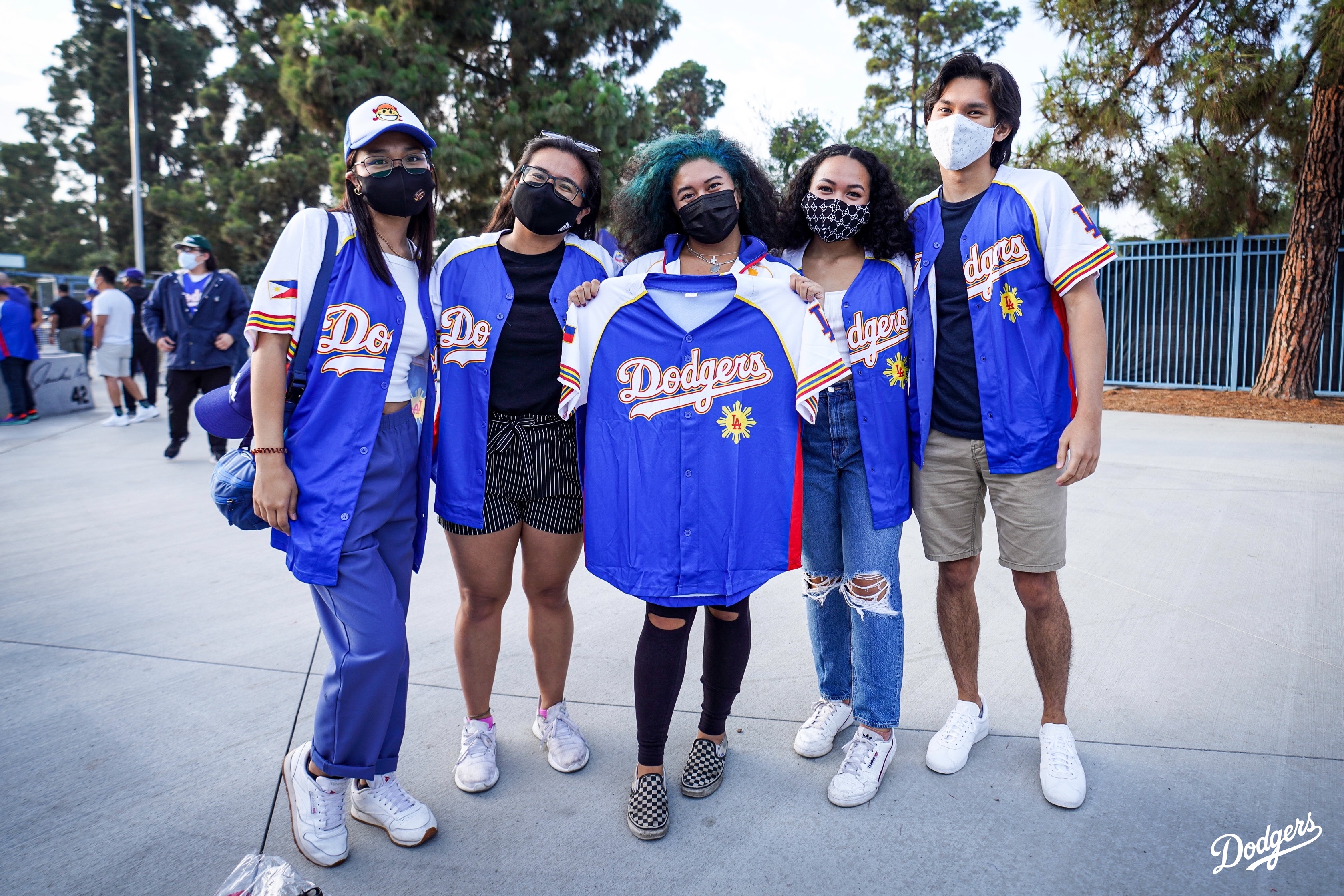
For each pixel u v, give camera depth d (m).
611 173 16.42
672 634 2.32
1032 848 2.15
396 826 2.21
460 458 2.38
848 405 2.46
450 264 2.41
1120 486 5.91
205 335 7.22
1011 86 2.44
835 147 2.52
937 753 2.52
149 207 31.45
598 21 17.66
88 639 3.48
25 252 53.44
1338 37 8.28
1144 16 9.37
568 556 2.49
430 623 3.70
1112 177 10.66
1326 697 2.86
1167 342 11.95
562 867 2.11
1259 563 4.23
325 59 15.20
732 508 2.32
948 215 2.54
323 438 2.10
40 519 5.43
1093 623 3.53
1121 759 2.53
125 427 9.52
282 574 4.35
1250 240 11.20
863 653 2.45
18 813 2.31
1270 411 9.34
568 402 2.29
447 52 16.88
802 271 2.62
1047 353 2.41
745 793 2.44
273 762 2.58
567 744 2.58
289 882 1.82
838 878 2.05
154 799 2.38
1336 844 2.11
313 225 2.12
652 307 2.31
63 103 47.09
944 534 2.57
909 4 26.94
